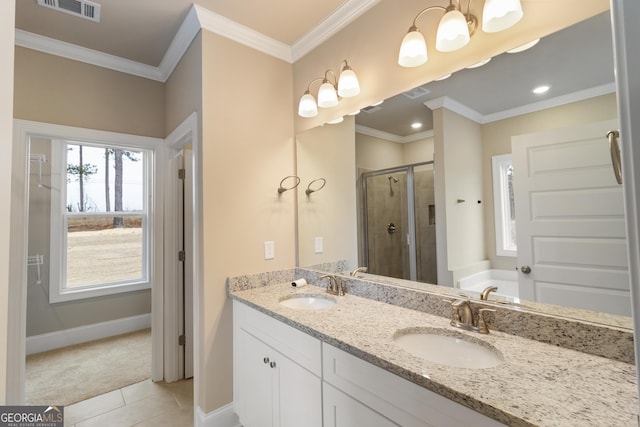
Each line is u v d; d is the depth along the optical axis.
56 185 3.15
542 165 1.18
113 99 2.34
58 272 3.13
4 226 0.54
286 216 2.26
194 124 1.95
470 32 1.35
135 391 2.31
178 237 2.52
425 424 0.91
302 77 2.26
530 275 1.21
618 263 1.01
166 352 2.46
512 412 0.73
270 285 2.12
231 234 1.97
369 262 1.83
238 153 2.02
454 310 1.30
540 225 1.19
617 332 0.98
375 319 1.40
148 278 3.71
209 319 1.86
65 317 3.17
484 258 1.35
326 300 1.86
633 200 0.42
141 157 3.74
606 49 1.04
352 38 1.89
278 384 1.51
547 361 0.98
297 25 2.02
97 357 2.89
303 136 2.25
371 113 1.79
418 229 1.60
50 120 2.08
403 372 0.95
